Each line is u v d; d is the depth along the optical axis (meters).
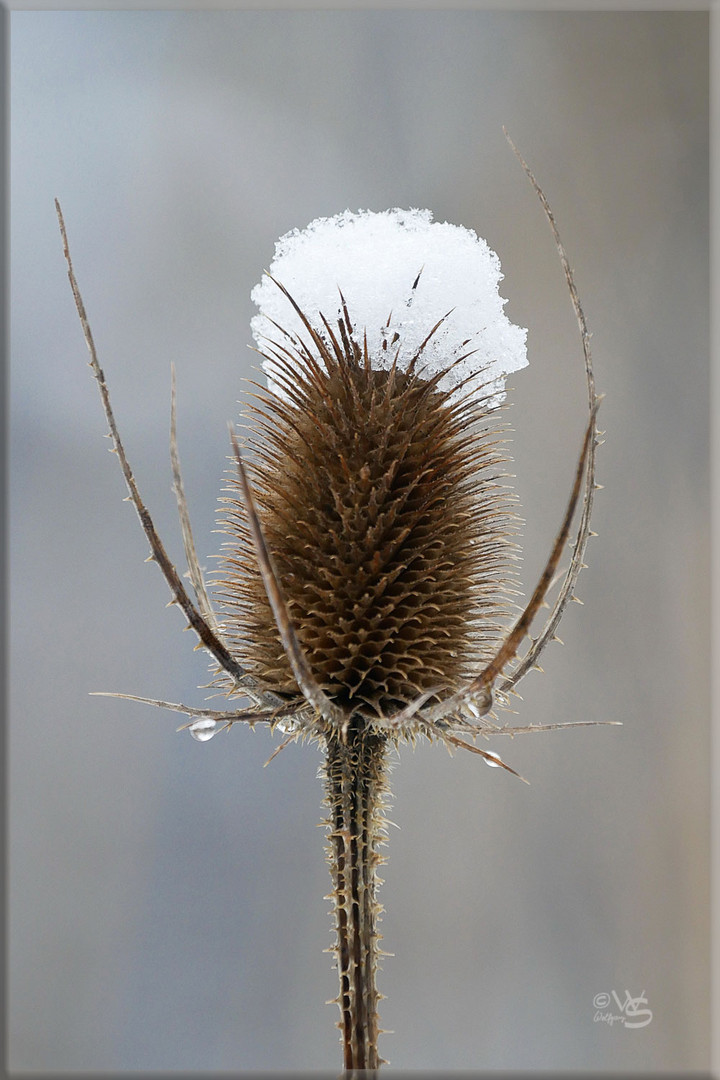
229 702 0.97
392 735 0.67
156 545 0.65
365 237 0.68
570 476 1.03
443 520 0.67
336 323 0.68
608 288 1.07
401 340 0.67
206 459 1.02
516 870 0.97
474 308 0.68
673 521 1.03
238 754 0.99
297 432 0.67
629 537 1.03
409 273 0.67
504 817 0.98
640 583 1.03
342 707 0.66
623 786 0.99
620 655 1.02
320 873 0.96
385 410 0.67
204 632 0.65
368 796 0.67
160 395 1.03
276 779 0.98
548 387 1.05
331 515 0.67
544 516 1.02
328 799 0.67
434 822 0.97
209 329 1.04
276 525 0.67
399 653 0.66
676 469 1.04
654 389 1.05
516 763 0.98
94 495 1.01
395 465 0.67
